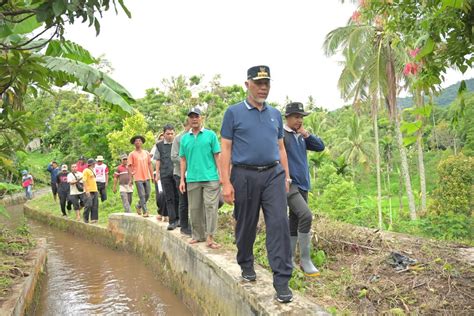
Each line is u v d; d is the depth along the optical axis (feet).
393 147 124.16
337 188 50.60
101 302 18.72
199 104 106.52
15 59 10.82
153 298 19.16
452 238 27.63
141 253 26.03
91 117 60.54
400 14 10.10
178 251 19.39
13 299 14.52
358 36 54.75
